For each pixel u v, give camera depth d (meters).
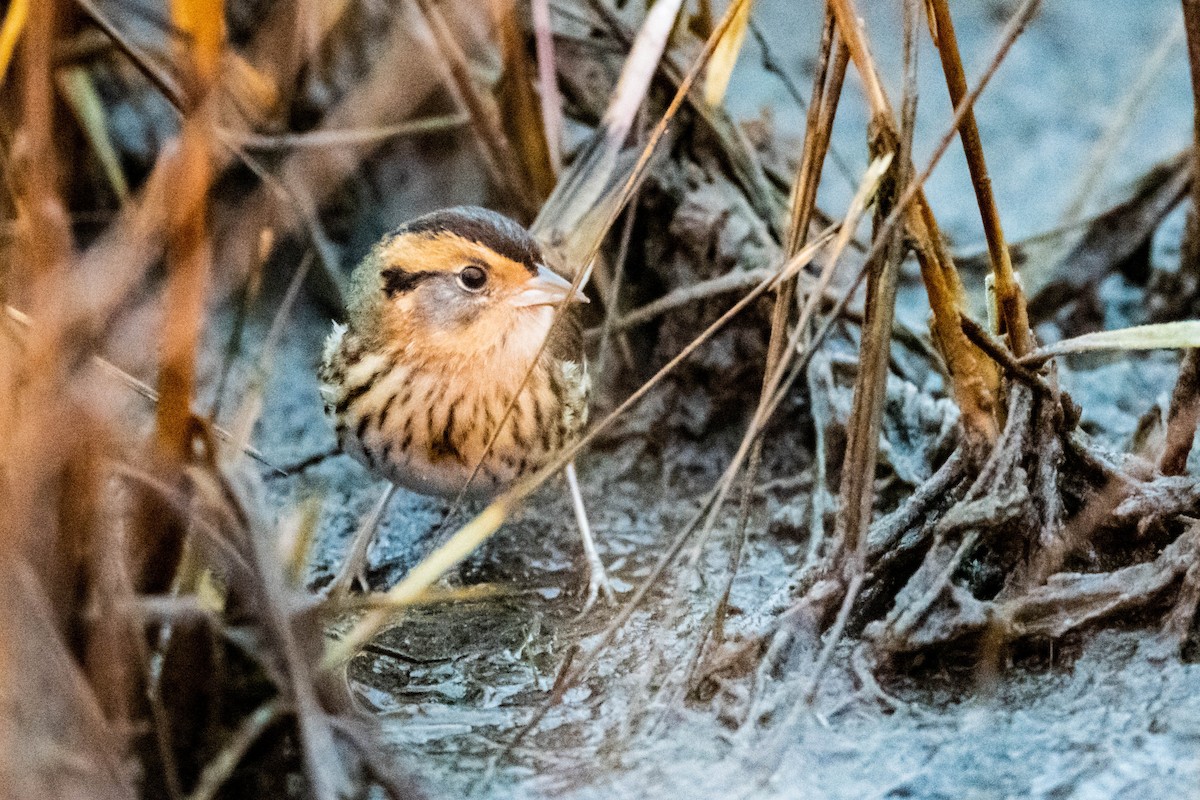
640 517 9.06
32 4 4.88
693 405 9.52
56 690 4.94
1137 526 6.62
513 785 5.98
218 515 5.35
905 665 6.31
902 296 10.72
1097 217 10.52
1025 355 6.60
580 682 6.91
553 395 8.45
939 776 5.79
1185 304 9.99
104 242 8.70
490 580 8.36
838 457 8.84
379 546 8.85
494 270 8.17
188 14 4.98
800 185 6.45
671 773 5.98
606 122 9.59
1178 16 13.32
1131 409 9.49
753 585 7.94
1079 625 6.30
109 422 5.33
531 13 10.57
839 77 6.21
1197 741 5.75
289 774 5.60
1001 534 6.47
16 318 5.68
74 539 5.21
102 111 10.74
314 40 10.49
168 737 5.38
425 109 11.20
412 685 7.00
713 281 9.39
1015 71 13.97
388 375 8.32
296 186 10.55
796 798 5.76
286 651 5.22
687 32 10.27
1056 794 5.61
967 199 12.21
